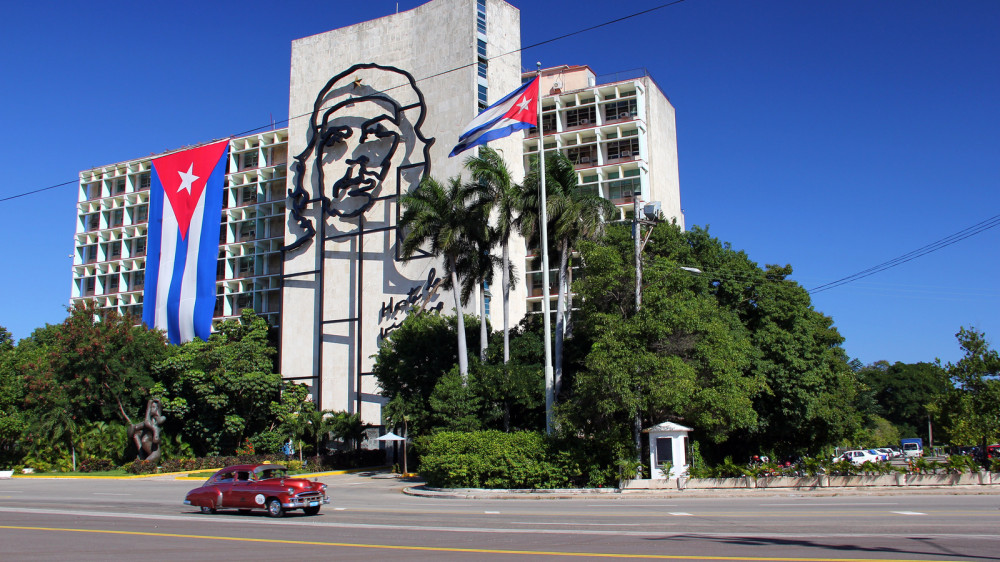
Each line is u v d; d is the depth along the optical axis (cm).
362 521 2108
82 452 5756
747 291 4634
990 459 3044
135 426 5638
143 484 4469
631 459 3238
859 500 2553
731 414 3278
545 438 3344
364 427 6112
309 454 5938
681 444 3164
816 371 4388
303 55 7631
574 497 3044
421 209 4425
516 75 6988
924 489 2766
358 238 6825
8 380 6238
